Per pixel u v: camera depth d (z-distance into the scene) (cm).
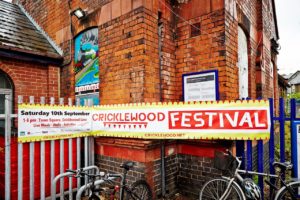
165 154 420
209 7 407
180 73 448
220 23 393
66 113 398
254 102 322
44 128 368
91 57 506
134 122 391
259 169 353
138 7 398
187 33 438
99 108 432
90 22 494
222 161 329
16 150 348
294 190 309
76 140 420
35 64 554
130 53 410
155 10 417
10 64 512
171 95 440
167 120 368
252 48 569
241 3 488
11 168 342
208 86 398
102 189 317
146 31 397
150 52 404
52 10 619
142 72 390
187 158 432
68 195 407
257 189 312
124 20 421
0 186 364
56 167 391
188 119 357
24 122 345
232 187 325
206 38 410
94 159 457
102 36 463
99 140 449
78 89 539
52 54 557
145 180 378
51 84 573
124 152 414
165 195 412
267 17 707
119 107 406
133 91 404
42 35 647
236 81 429
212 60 402
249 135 323
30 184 354
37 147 369
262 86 600
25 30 624
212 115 343
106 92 455
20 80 527
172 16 453
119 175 328
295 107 335
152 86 405
